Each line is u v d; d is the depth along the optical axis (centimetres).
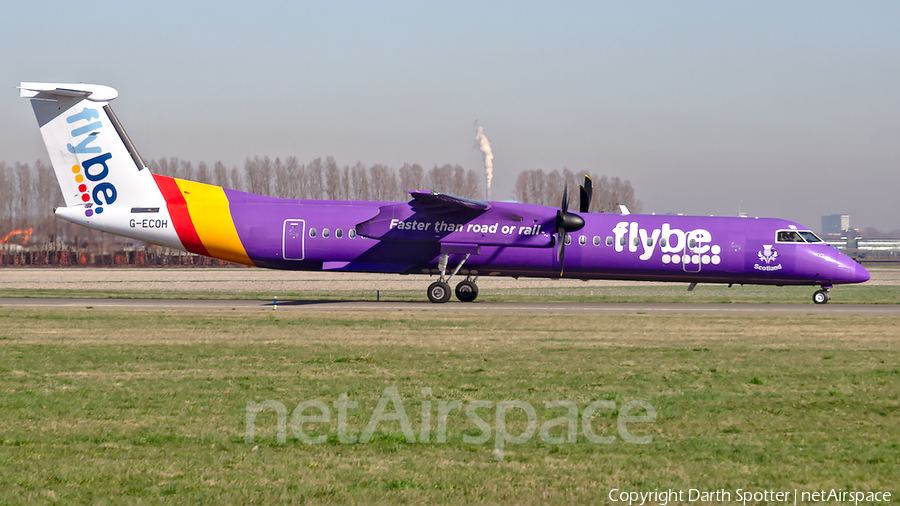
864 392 3922
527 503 2319
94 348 5391
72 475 2545
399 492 2400
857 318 7588
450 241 8838
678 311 8300
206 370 4509
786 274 8975
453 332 6316
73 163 8994
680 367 4650
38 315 7512
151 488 2417
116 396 3778
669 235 8988
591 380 4219
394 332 6294
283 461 2725
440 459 2764
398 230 8850
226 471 2602
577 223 8644
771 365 4734
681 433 3136
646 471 2638
